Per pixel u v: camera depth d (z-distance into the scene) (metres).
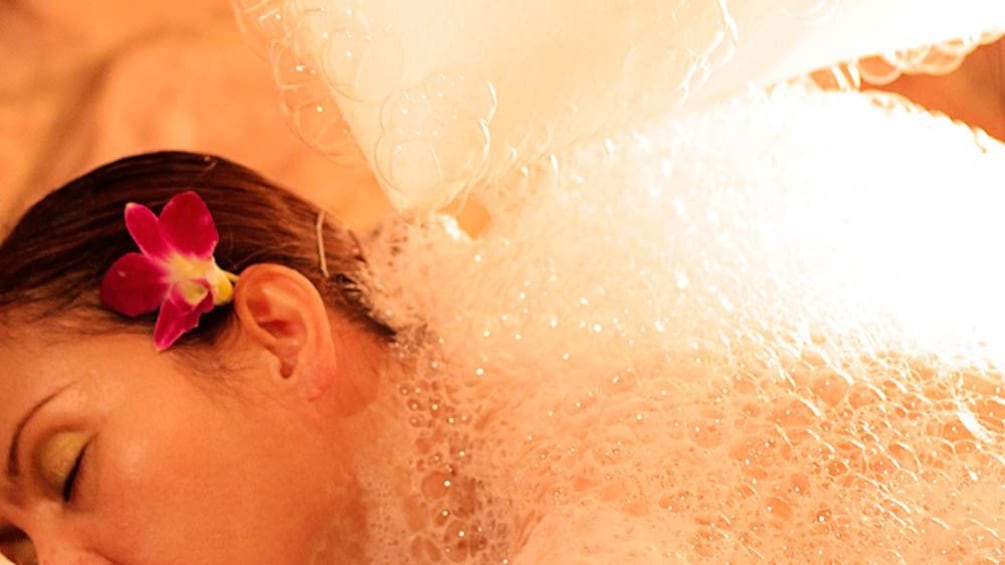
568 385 1.08
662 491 1.03
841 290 1.10
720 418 1.05
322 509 1.06
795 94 1.18
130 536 1.04
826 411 1.05
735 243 1.12
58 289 1.06
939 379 1.06
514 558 1.05
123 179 1.10
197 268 1.06
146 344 1.05
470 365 1.10
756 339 1.08
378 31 1.07
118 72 1.51
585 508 1.03
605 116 1.11
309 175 1.48
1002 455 1.03
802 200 1.14
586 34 1.08
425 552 1.08
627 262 1.12
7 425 1.04
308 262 1.11
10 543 1.07
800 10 1.10
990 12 1.13
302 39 1.09
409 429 1.09
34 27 1.52
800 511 1.02
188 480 1.04
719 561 1.00
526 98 1.09
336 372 1.08
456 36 1.07
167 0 1.55
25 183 1.46
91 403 1.04
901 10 1.12
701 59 1.09
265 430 1.05
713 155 1.16
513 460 1.08
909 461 1.03
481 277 1.12
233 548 1.04
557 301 1.11
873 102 1.20
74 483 1.04
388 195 1.11
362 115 1.09
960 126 1.18
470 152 1.08
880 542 1.01
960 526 1.01
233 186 1.12
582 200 1.14
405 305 1.12
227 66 1.52
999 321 1.08
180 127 1.49
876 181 1.15
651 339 1.08
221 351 1.06
